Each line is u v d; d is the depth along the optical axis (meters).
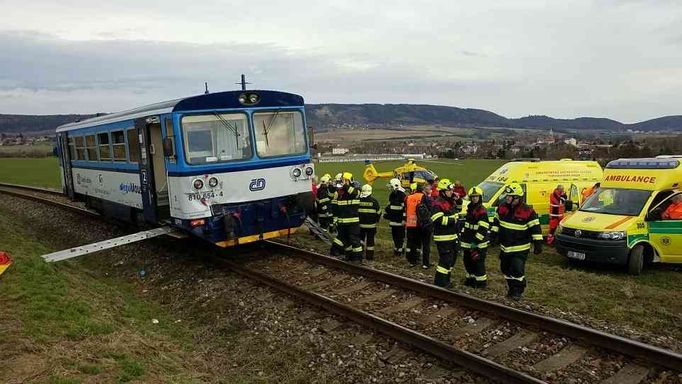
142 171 13.12
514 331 7.96
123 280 12.73
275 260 12.84
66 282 9.64
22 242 13.76
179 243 14.87
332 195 16.34
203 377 7.09
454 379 6.68
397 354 7.42
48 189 33.19
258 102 12.00
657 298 9.84
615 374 6.60
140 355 6.98
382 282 10.51
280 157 12.36
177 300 10.88
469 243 10.34
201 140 11.26
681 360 6.43
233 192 11.63
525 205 9.38
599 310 9.23
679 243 12.24
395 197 13.39
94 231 18.16
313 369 7.45
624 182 13.32
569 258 12.75
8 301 7.94
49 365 5.94
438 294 9.40
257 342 8.52
